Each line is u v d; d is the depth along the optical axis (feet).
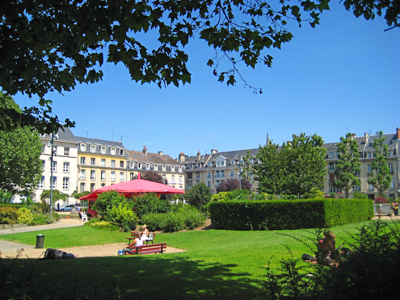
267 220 58.95
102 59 19.65
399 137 206.08
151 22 21.02
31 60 20.10
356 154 172.24
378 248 16.28
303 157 115.55
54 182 194.08
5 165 106.73
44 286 19.60
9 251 44.73
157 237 60.23
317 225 55.72
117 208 70.85
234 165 253.24
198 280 22.36
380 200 119.85
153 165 264.31
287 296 14.61
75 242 56.18
